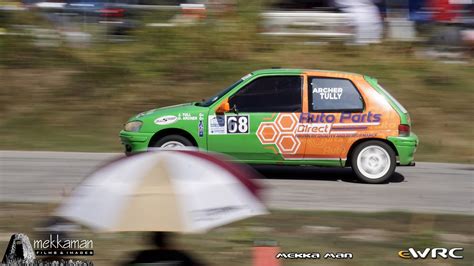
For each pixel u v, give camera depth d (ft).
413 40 93.81
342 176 56.18
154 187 18.39
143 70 85.61
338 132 52.65
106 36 92.02
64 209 18.39
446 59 91.97
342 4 93.66
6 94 80.23
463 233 38.34
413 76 86.17
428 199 48.14
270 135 52.70
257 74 53.57
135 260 24.63
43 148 67.26
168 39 90.33
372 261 33.24
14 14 91.04
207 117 52.85
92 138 70.79
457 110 78.23
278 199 46.62
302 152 52.85
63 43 90.12
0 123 74.28
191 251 33.55
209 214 18.10
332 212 42.09
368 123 52.75
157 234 24.88
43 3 92.38
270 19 93.81
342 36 93.45
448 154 67.97
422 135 72.84
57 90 81.46
